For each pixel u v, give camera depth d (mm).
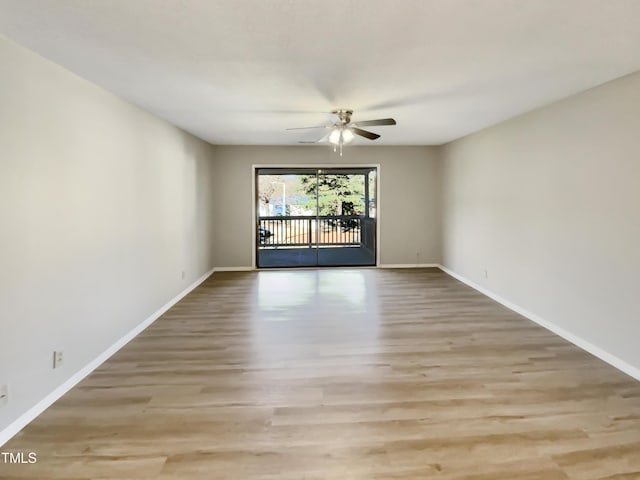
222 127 4832
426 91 3260
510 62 2564
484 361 3002
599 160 3064
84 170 2797
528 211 4074
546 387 2582
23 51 2201
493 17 1932
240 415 2262
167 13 1866
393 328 3764
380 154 6793
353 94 3344
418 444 1983
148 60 2482
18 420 2129
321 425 2158
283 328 3781
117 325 3271
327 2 1777
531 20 1968
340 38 2182
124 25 1989
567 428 2113
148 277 3922
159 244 4211
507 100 3553
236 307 4512
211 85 3037
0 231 2023
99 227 2990
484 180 5082
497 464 1833
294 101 3562
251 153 6633
